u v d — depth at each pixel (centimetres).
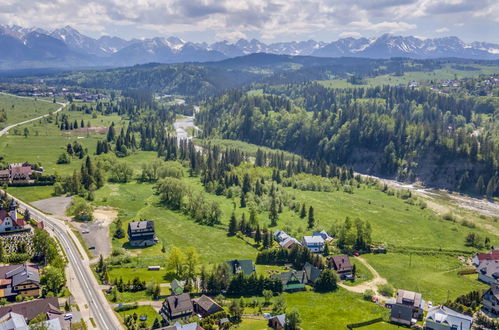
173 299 11431
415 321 11925
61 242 16425
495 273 14862
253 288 13338
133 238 17050
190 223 19988
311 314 12150
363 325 11600
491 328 11619
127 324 10888
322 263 15250
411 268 16125
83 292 12569
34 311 10638
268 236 17538
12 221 16538
